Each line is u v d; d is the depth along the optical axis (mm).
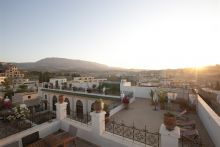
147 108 10891
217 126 5227
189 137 5738
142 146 5242
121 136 6031
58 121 7809
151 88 14438
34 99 30828
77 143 6383
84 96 18812
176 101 10781
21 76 95312
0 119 9289
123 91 16188
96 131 6281
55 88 24516
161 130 4691
